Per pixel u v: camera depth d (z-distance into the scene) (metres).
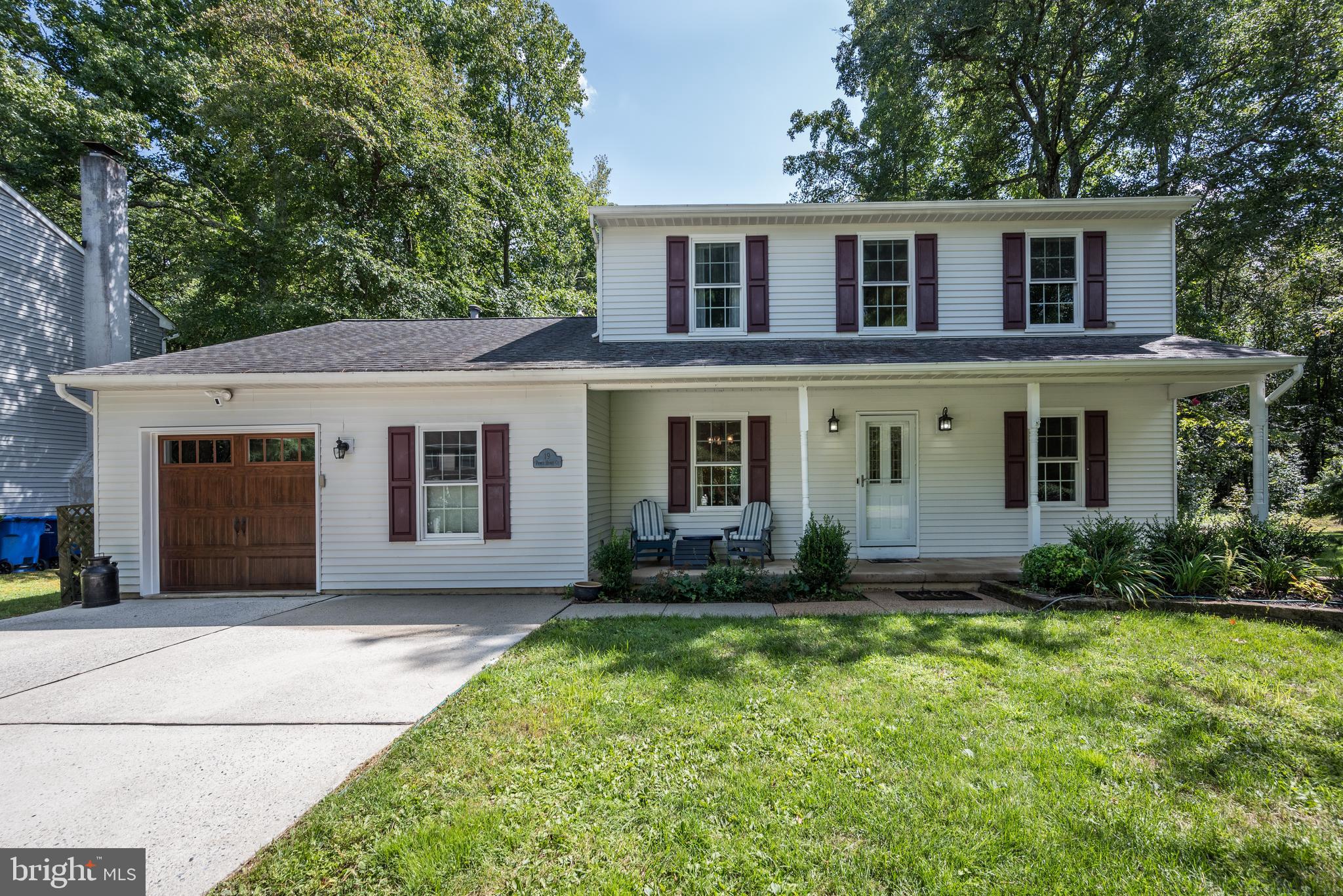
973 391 9.66
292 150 15.91
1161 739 3.37
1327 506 14.09
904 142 17.34
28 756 3.46
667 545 9.20
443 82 18.11
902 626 5.81
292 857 2.51
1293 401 19.12
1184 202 8.98
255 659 5.20
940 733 3.46
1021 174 18.31
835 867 2.38
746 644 5.29
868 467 9.76
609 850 2.51
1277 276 16.98
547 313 23.64
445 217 17.69
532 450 8.16
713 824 2.67
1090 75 15.28
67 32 17.72
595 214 9.31
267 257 16.48
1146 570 6.59
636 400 9.78
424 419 8.22
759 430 9.70
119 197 12.95
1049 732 3.47
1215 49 13.62
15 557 11.75
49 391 13.10
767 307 9.53
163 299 19.94
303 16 15.45
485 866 2.42
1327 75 13.34
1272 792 2.86
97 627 6.42
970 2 14.38
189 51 18.44
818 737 3.45
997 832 2.57
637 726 3.63
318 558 8.18
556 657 5.00
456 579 8.18
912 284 9.47
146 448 8.20
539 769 3.17
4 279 12.30
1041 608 6.49
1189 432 14.87
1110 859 2.40
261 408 8.20
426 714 4.00
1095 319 9.34
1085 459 9.56
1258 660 4.60
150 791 3.07
